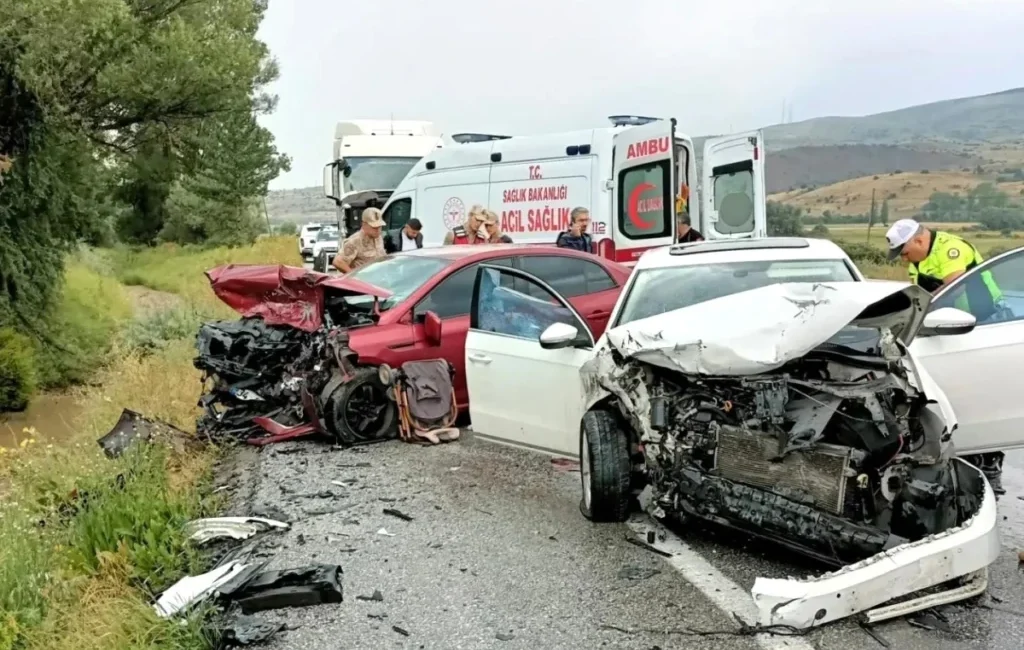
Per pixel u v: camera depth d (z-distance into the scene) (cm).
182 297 2327
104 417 892
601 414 531
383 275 866
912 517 424
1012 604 414
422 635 397
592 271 895
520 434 618
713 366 446
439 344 788
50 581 461
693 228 1300
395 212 1479
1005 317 574
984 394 547
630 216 1149
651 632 394
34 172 1580
